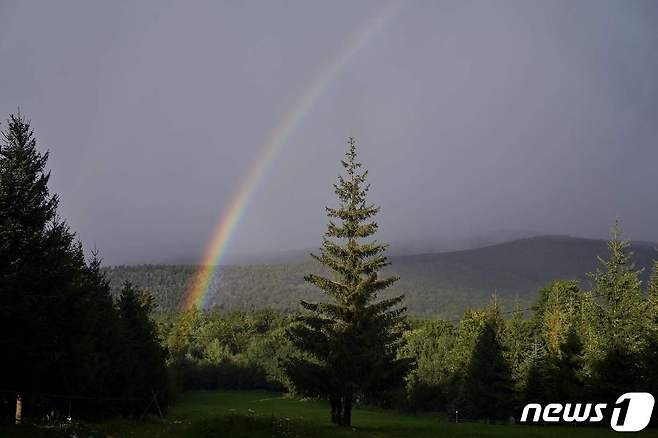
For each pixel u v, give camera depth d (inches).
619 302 1936.5
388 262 1419.8
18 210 1103.0
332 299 1411.2
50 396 1204.5
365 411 3282.5
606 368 1715.1
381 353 1344.7
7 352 1015.6
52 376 1175.6
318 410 2940.5
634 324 1854.1
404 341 1430.9
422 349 3905.0
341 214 1435.8
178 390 3710.6
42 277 1072.8
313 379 1315.2
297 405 3427.7
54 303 1086.4
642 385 1615.4
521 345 2891.2
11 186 1109.7
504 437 1259.8
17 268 1027.3
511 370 2426.2
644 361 1596.9
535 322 3216.0
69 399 1253.1
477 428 1542.8
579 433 1364.4
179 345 5551.2
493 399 2375.7
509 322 3166.8
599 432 1401.3
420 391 3211.1
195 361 5036.9
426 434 1272.1
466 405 2536.9
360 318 1352.1
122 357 1684.3
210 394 4493.1
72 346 1178.6
